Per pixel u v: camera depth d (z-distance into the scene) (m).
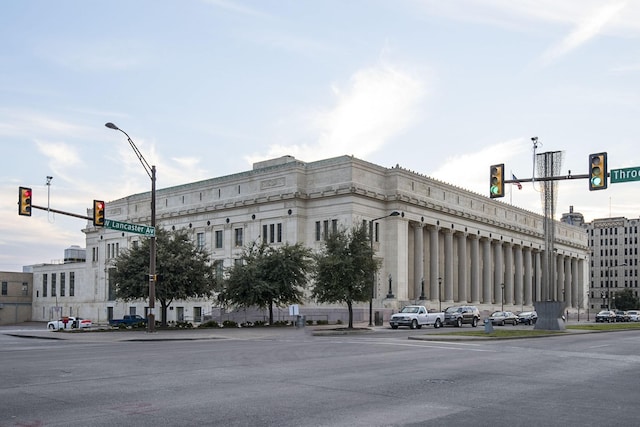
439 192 79.44
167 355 22.00
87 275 99.88
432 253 77.75
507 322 64.00
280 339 34.19
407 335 38.38
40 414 10.52
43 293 111.56
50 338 35.84
